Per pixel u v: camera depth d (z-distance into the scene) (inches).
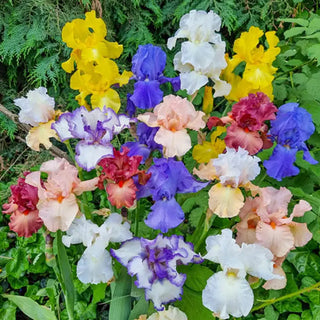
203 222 39.6
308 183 49.6
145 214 50.4
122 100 63.7
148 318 35.4
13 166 67.5
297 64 53.5
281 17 64.8
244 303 31.2
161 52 38.0
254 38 39.3
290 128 35.8
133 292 37.1
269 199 34.0
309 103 51.0
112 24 64.8
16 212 34.8
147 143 37.2
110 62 39.3
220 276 31.9
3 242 53.9
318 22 48.9
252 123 35.3
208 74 37.7
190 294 38.3
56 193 33.4
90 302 49.3
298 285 48.9
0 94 65.9
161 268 32.5
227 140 35.6
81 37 39.6
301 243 34.9
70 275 36.9
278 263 35.0
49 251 37.3
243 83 40.1
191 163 46.3
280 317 48.1
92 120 34.6
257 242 34.1
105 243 33.1
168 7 66.6
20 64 66.8
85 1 57.7
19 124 56.6
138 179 33.8
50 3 60.7
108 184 33.6
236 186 33.6
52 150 58.1
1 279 52.4
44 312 41.2
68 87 65.3
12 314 48.7
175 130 35.1
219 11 61.9
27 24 62.0
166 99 35.3
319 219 43.7
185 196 37.6
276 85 52.2
